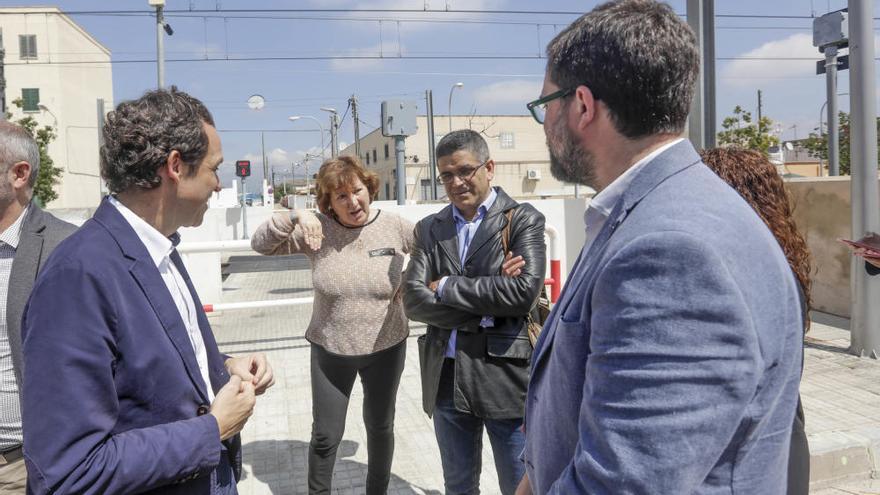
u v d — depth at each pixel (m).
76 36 43.41
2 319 2.01
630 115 1.14
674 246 0.97
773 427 1.09
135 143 1.48
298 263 14.54
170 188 1.55
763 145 26.31
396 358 3.02
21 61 39.50
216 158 1.64
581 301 1.18
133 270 1.45
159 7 13.70
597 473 1.01
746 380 0.95
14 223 2.06
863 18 5.08
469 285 2.45
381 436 3.06
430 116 26.30
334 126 26.48
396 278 2.96
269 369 1.85
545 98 1.27
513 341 2.48
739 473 1.06
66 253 1.40
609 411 1.01
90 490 1.31
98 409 1.35
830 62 10.03
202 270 8.09
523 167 58.38
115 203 1.54
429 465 3.79
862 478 3.64
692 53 1.15
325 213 3.00
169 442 1.41
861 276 5.36
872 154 5.16
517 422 2.54
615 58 1.13
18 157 2.02
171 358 1.47
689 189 1.08
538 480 1.33
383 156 60.25
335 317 2.92
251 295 9.84
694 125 4.68
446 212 2.80
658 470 0.95
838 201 6.93
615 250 1.08
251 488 3.51
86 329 1.34
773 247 1.07
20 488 2.04
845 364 5.22
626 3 1.18
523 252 2.51
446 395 2.68
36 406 1.31
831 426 3.99
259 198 55.06
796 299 1.11
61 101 40.41
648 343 0.97
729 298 0.94
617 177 1.21
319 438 2.98
